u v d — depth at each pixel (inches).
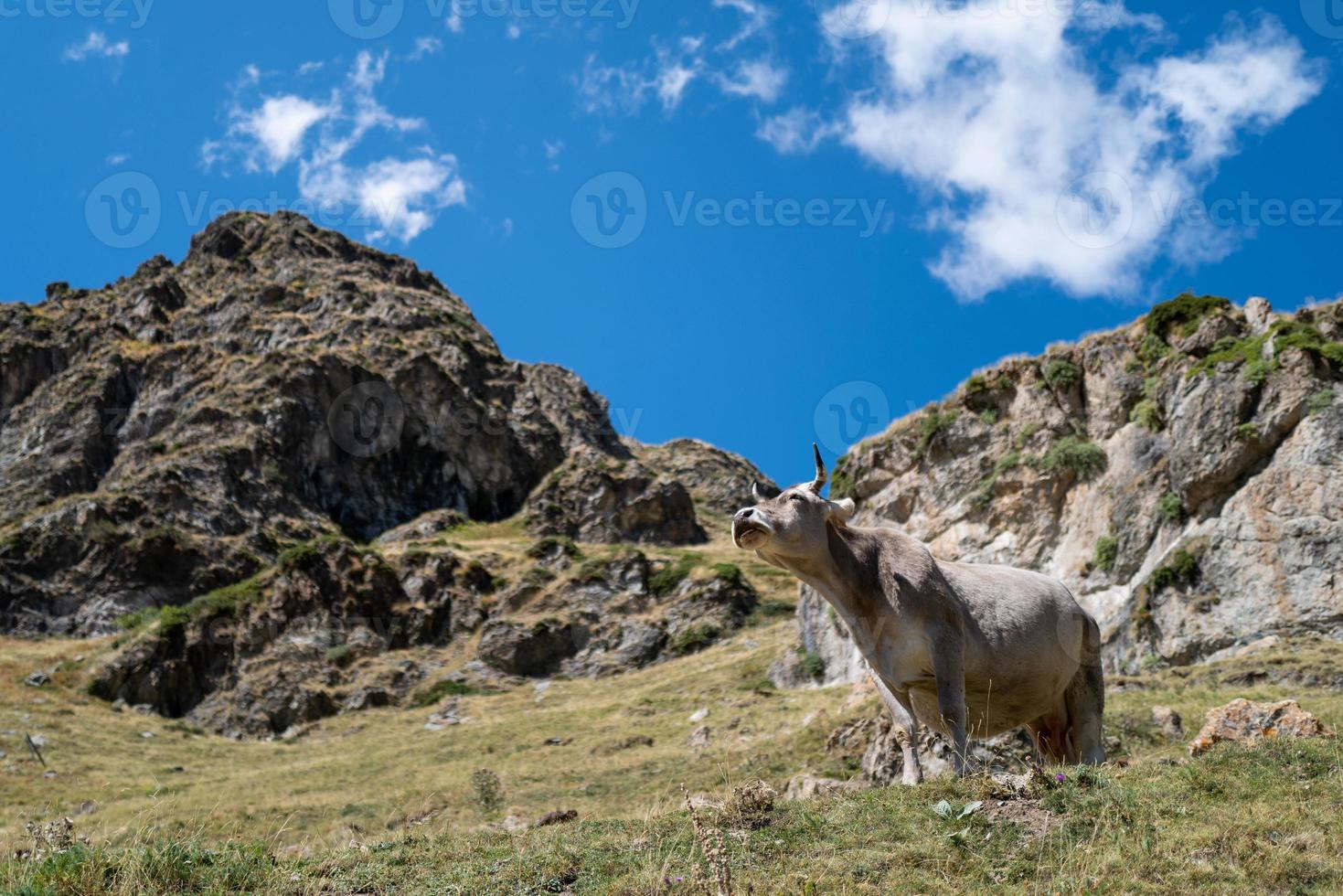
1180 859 304.3
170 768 1811.0
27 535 2957.7
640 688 2295.8
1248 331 1374.3
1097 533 1411.2
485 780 1123.3
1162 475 1360.7
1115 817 330.6
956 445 1593.3
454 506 4079.7
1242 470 1255.5
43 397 4057.6
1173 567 1243.8
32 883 305.4
